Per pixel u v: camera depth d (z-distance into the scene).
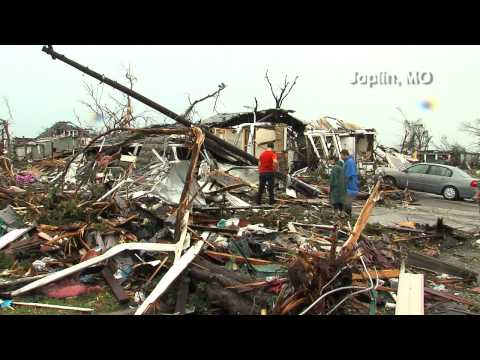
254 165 16.47
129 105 23.08
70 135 38.41
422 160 39.66
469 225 11.45
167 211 8.67
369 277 5.53
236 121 28.41
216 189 12.53
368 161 24.33
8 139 20.50
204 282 5.30
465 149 42.00
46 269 6.38
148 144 14.05
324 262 4.90
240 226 8.90
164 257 6.34
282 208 11.87
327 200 14.38
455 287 6.33
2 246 6.90
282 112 27.91
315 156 25.94
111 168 12.72
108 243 7.14
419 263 7.09
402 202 16.11
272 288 5.12
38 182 14.97
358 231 5.64
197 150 7.20
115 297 5.46
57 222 8.07
